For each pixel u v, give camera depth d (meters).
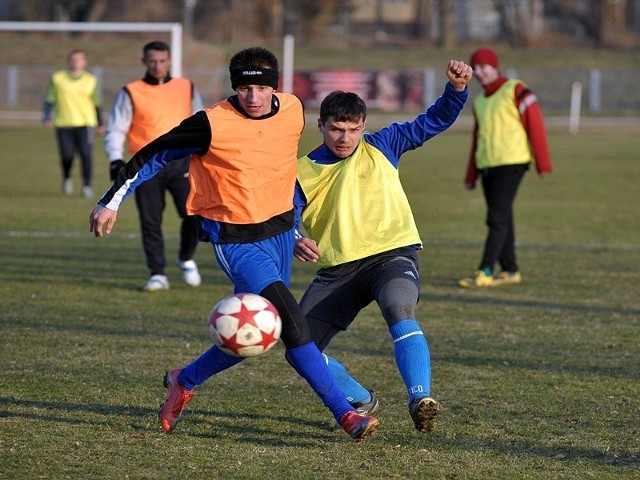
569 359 24.52
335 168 18.42
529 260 41.06
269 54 17.16
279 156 17.33
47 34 145.75
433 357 24.61
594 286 35.34
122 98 32.50
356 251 18.14
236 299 16.03
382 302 17.59
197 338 26.39
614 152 97.31
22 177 69.81
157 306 30.62
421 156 94.19
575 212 56.62
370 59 173.00
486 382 22.22
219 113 17.08
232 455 16.88
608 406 20.31
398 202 18.47
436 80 163.75
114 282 34.59
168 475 15.80
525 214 55.75
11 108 133.12
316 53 174.75
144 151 16.95
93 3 175.25
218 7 185.62
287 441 17.81
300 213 18.39
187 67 120.06
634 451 17.42
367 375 22.84
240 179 17.00
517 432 18.50
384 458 16.86
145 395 20.67
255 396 20.83
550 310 31.02
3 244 42.44
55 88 58.94
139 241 44.34
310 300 18.44
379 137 18.67
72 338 25.97
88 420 18.80
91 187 64.62
